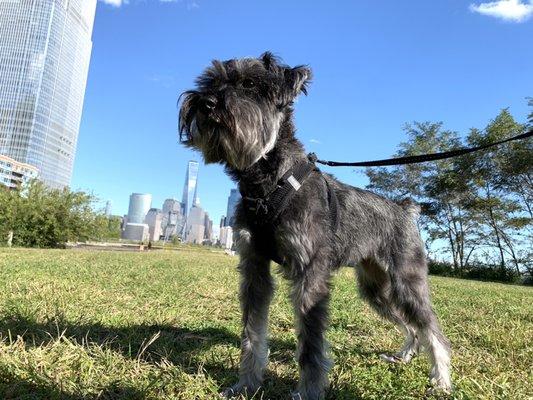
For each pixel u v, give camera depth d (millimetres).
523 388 641
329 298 608
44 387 524
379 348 851
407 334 813
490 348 866
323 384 576
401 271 768
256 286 640
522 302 1654
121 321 877
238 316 1039
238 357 715
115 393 541
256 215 607
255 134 620
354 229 716
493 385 634
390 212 786
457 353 824
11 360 570
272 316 1047
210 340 812
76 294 1104
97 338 750
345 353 799
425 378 681
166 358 666
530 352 811
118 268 1868
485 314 1266
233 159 625
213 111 632
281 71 667
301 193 605
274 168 612
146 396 527
